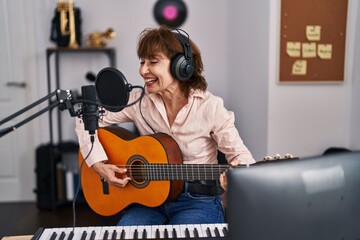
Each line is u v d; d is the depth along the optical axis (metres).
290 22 2.14
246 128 2.64
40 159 2.82
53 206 2.84
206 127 1.41
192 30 3.05
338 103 2.27
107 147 1.54
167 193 1.39
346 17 2.17
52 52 2.80
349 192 0.70
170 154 1.39
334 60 2.21
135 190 1.47
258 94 2.37
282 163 0.68
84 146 1.54
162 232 1.03
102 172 1.49
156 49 1.33
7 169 3.08
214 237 1.00
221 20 3.04
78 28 2.82
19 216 2.79
